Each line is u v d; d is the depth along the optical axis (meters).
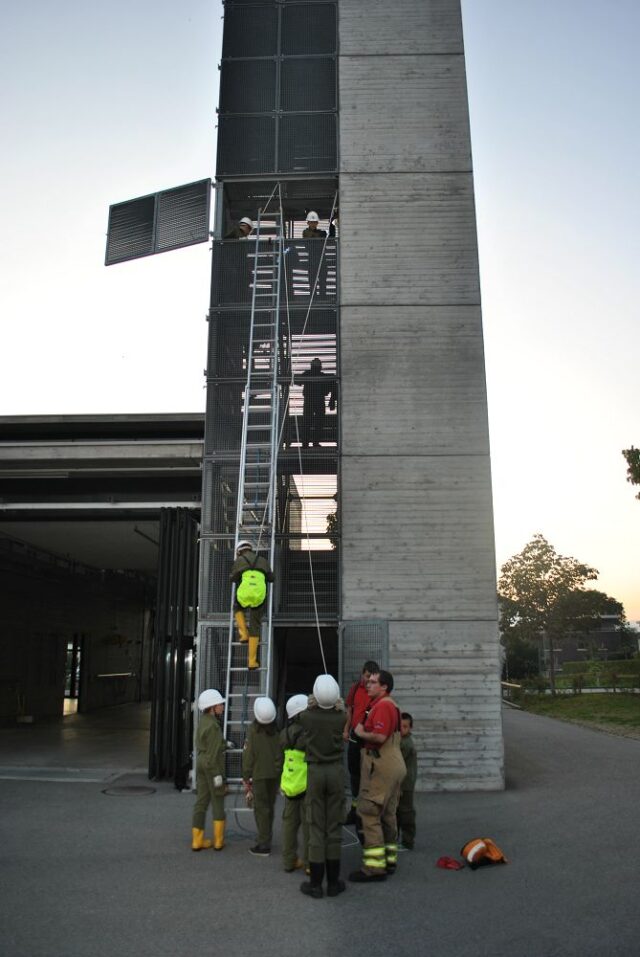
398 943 4.99
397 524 11.10
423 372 11.59
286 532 11.16
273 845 7.52
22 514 13.80
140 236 13.18
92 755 13.75
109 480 13.05
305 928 5.27
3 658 19.22
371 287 11.89
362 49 12.94
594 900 5.79
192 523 12.07
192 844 7.42
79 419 12.02
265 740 7.28
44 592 21.69
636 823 8.30
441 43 12.90
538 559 36.47
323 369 11.71
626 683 33.97
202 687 10.68
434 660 10.70
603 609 36.75
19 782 10.92
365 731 6.52
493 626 10.77
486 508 11.12
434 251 12.01
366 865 6.34
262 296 11.76
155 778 11.07
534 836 7.77
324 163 12.52
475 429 11.38
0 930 5.21
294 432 11.49
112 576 24.81
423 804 9.49
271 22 13.28
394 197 12.24
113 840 7.68
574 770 12.17
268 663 9.55
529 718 23.62
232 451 11.43
